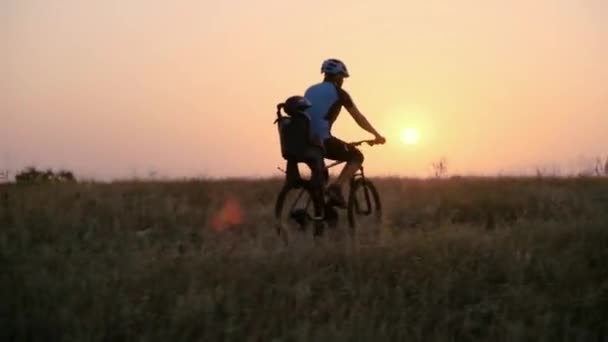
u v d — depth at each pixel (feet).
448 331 29.71
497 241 38.06
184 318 29.25
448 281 32.68
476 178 69.92
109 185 61.52
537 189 58.90
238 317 30.09
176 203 53.67
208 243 41.47
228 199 56.70
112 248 41.06
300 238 41.45
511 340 28.63
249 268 34.50
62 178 71.61
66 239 42.39
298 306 30.55
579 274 34.12
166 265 35.09
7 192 53.57
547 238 38.93
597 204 53.67
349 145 45.27
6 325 28.55
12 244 40.11
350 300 31.55
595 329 30.14
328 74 45.37
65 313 29.01
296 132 43.42
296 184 44.16
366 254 35.83
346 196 53.47
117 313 29.76
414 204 54.29
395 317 30.14
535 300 31.68
